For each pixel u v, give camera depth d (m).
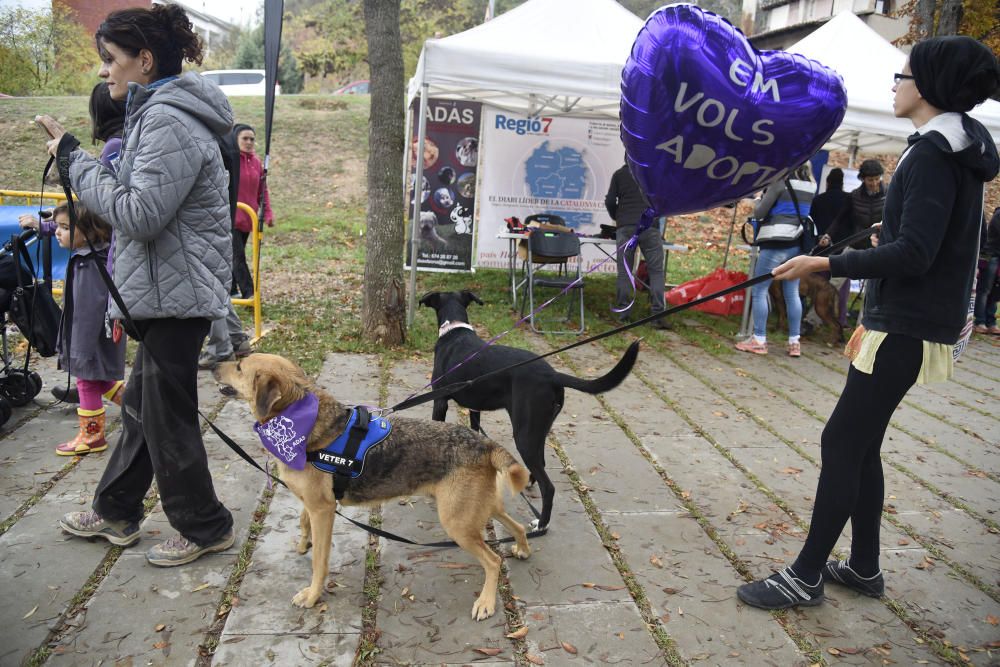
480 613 2.69
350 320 6.87
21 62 18.98
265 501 3.48
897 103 2.57
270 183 13.18
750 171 2.85
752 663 2.53
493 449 2.79
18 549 2.95
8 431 4.13
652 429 4.81
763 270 6.79
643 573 3.07
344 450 2.63
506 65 6.14
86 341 3.63
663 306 7.50
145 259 2.55
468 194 9.40
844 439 2.68
